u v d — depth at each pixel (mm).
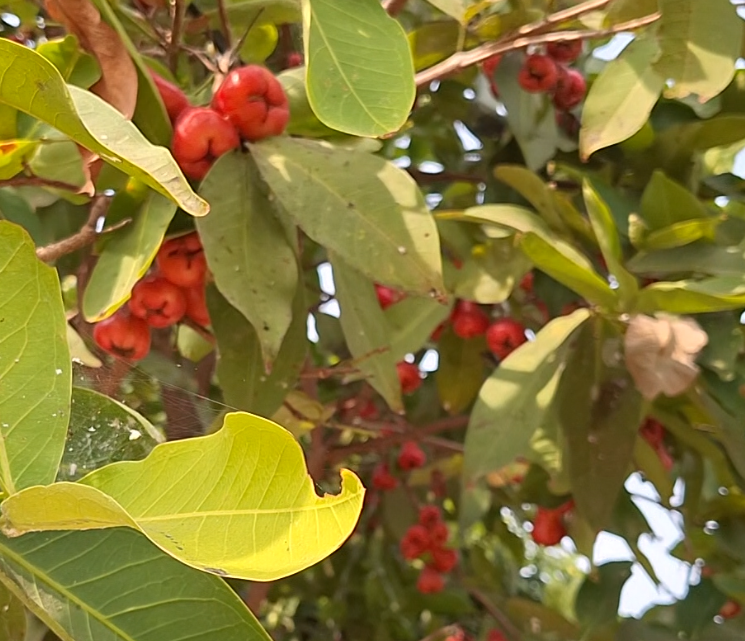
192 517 476
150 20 825
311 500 468
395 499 1223
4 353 503
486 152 1112
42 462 497
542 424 967
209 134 739
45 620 481
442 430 1168
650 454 975
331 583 1422
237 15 856
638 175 987
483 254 941
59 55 696
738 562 1103
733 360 871
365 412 1154
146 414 732
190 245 785
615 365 880
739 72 963
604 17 837
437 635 1227
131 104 694
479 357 1054
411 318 918
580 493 902
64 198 878
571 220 913
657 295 819
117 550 519
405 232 745
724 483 1004
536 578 1790
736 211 1039
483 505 1083
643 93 816
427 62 980
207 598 521
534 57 939
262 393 797
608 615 1109
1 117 681
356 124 629
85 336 798
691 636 1103
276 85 763
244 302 725
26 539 504
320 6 642
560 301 965
